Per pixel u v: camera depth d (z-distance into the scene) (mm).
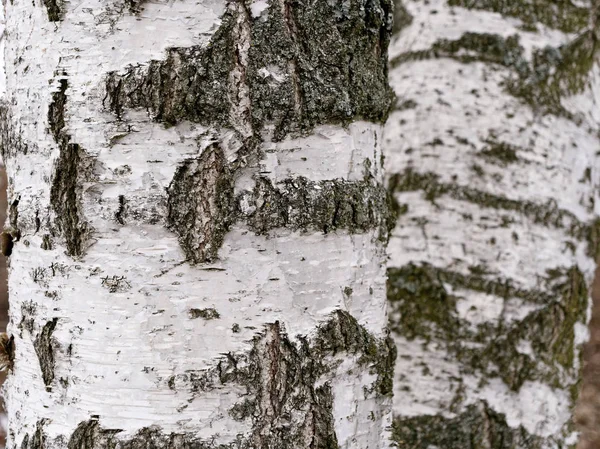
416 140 1209
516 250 1152
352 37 875
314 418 868
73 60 848
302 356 862
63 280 859
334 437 876
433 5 1225
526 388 1153
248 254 850
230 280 848
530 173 1154
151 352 846
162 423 847
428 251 1187
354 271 886
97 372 851
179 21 838
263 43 845
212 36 839
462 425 1160
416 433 1172
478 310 1160
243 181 848
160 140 841
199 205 844
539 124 1159
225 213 846
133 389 848
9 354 909
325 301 870
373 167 905
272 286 854
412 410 1181
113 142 843
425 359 1182
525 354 1153
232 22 841
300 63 855
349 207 879
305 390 864
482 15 1178
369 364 898
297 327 861
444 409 1167
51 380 866
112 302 848
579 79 1193
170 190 842
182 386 847
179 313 846
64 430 862
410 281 1196
